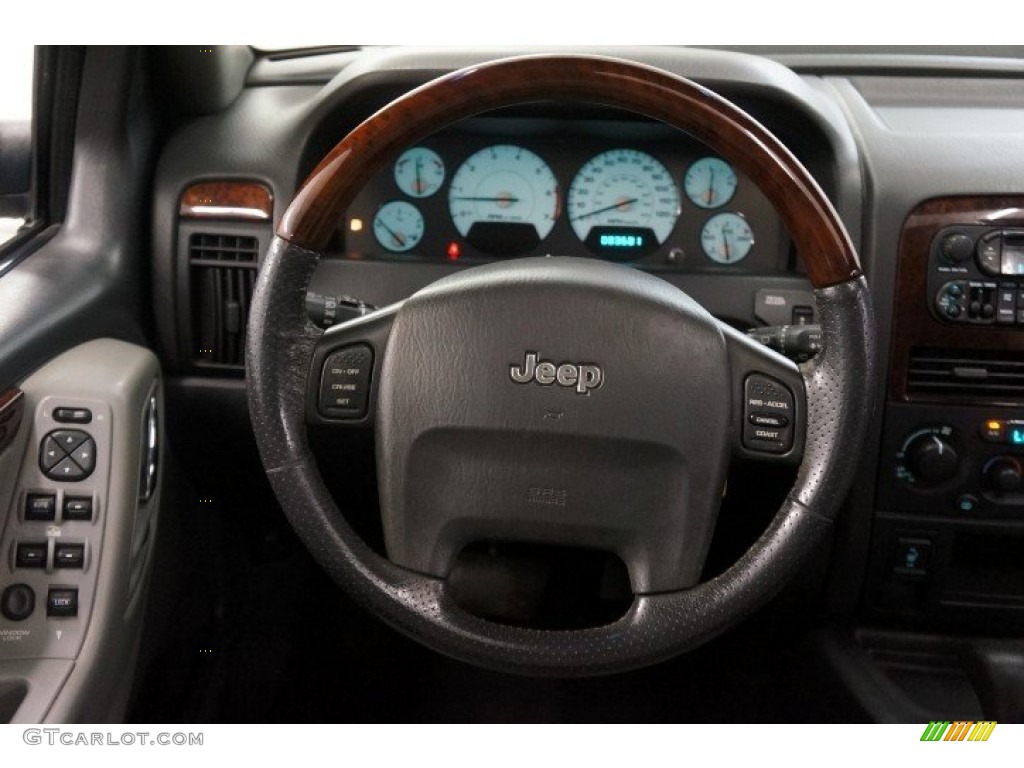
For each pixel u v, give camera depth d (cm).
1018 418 139
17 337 113
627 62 90
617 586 114
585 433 94
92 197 142
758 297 144
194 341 150
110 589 112
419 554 98
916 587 153
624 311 93
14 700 106
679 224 153
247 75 160
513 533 98
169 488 152
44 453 112
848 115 148
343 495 113
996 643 140
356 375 97
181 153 149
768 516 106
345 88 145
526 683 167
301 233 94
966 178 137
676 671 171
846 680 146
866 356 92
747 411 95
